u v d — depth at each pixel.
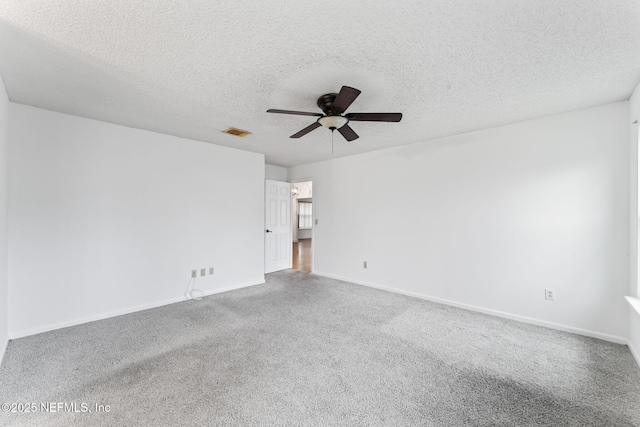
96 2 1.37
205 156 4.08
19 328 2.67
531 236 3.06
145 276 3.50
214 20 1.51
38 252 2.78
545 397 1.85
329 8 1.43
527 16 1.49
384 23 1.54
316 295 4.10
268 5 1.40
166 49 1.79
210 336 2.72
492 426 1.60
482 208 3.40
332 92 2.39
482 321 3.12
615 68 2.02
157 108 2.77
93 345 2.52
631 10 1.43
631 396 1.85
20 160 2.68
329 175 5.26
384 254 4.41
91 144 3.09
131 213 3.39
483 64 1.97
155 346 2.51
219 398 1.82
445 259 3.72
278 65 1.98
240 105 2.70
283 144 4.18
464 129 3.40
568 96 2.48
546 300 2.97
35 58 1.89
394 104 2.67
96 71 2.06
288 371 2.14
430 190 3.88
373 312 3.40
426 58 1.90
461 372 2.13
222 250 4.29
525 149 3.10
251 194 4.67
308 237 11.79
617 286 2.60
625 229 2.57
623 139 2.57
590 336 2.72
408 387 1.95
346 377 2.07
